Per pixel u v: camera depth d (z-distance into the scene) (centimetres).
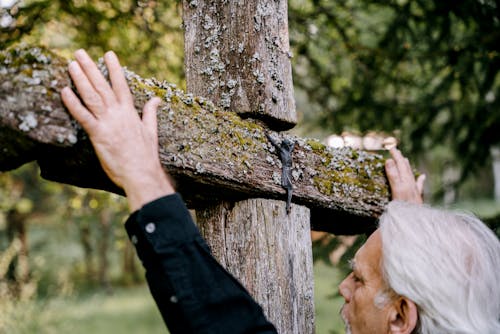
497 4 237
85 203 751
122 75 88
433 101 269
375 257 98
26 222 1304
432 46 253
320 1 233
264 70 117
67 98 81
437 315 86
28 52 81
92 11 215
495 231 214
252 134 112
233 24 120
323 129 283
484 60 249
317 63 260
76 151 87
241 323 86
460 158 280
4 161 87
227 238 114
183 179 99
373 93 270
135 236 86
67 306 884
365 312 96
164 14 228
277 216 115
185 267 85
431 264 87
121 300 1241
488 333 86
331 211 132
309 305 121
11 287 604
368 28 254
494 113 264
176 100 98
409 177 148
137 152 87
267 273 112
